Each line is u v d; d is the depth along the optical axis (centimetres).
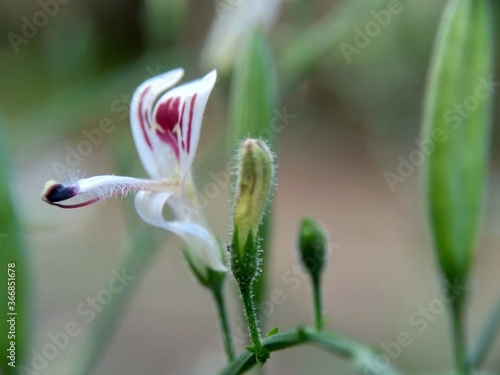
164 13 12
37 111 13
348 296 21
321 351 16
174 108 8
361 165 29
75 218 19
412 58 18
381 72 18
